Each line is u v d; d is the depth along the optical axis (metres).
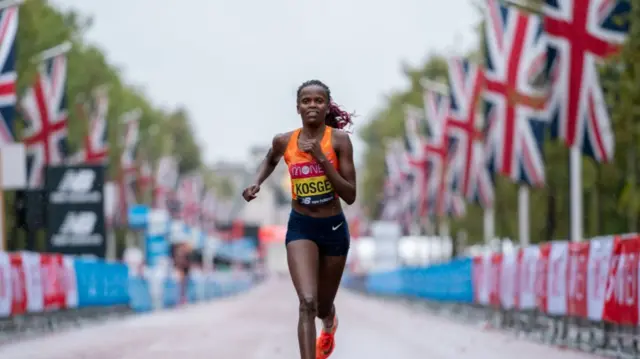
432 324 63.97
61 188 79.88
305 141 21.80
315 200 21.72
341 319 71.88
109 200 95.94
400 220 163.00
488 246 111.75
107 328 58.09
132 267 91.06
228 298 158.25
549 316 45.31
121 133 190.12
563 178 93.25
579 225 64.88
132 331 54.41
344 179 21.64
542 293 45.47
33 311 50.59
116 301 73.69
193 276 129.25
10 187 66.81
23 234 115.19
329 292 22.88
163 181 173.75
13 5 64.75
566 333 42.19
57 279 55.94
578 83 57.44
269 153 22.44
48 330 54.19
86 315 63.69
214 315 79.25
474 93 93.44
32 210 73.62
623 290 33.34
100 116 102.31
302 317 21.28
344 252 22.25
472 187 92.56
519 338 48.16
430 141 114.06
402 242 182.62
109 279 71.19
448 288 80.00
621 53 68.75
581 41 57.44
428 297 94.56
